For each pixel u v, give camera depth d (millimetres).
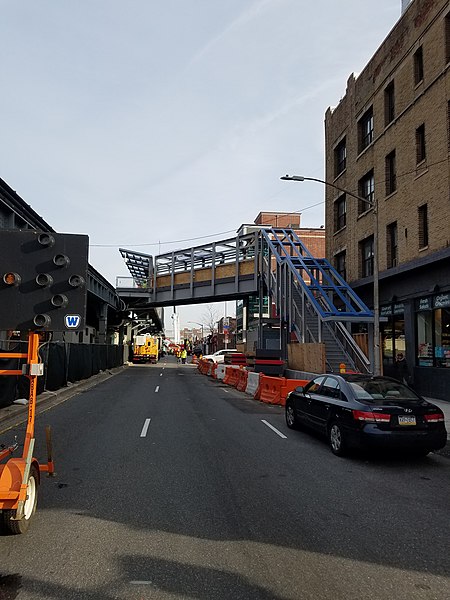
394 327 21984
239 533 5098
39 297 5359
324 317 22078
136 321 74188
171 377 32906
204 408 15727
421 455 9094
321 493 6617
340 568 4305
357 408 8500
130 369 44594
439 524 5488
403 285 20938
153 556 4496
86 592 3807
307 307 27141
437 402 17281
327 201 30766
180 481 7023
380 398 8797
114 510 5758
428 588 3957
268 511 5820
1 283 5355
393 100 22500
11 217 18781
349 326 26703
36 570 4184
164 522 5383
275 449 9406
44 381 18234
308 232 66312
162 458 8461
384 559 4508
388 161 22609
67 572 4152
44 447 9297
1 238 5406
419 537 5082
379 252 22922
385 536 5090
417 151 19812
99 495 6324
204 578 4070
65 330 5312
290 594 3822
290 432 11305
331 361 23250
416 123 19797
